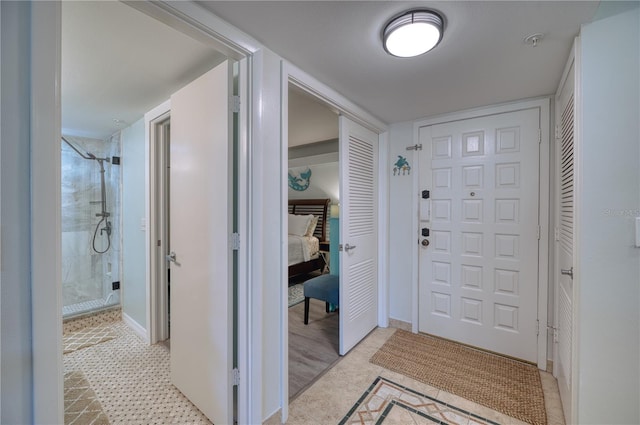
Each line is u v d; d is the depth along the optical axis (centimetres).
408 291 277
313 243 486
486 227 237
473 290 243
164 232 256
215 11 122
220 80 145
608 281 125
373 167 271
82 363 221
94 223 334
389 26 130
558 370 192
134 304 278
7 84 77
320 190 555
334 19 127
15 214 79
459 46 146
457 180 249
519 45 145
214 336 153
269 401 157
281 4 117
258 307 147
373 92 206
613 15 122
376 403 175
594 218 127
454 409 170
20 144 79
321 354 235
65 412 168
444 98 218
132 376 204
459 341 250
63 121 270
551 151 210
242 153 144
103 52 151
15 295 79
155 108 233
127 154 287
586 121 128
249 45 139
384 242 280
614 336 124
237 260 149
